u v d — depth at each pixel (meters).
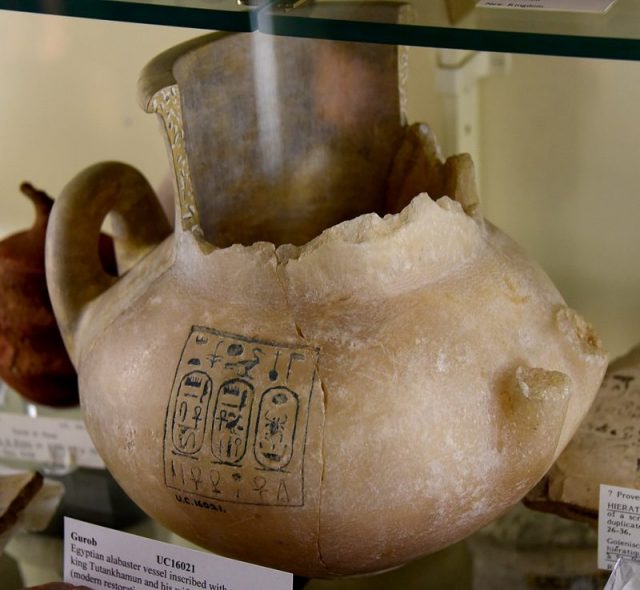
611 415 1.00
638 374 1.04
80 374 0.88
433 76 1.20
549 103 1.17
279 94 0.94
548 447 0.77
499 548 0.98
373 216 0.76
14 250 1.11
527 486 0.80
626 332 1.22
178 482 0.77
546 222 1.23
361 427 0.73
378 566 0.81
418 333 0.76
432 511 0.76
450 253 0.80
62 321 0.94
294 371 0.74
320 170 0.98
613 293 1.22
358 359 0.74
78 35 1.29
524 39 0.71
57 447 1.12
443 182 0.90
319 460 0.73
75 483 1.09
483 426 0.76
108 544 0.82
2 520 1.03
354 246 0.75
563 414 0.76
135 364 0.80
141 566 0.81
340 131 0.97
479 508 0.78
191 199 0.82
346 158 0.98
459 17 0.74
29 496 1.06
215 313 0.78
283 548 0.78
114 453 0.81
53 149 1.38
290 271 0.75
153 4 0.77
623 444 0.97
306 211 0.99
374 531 0.76
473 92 1.19
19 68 1.34
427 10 0.75
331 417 0.73
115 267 1.13
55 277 0.94
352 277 0.76
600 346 0.85
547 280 0.89
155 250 0.92
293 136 0.96
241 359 0.75
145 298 0.83
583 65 1.14
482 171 1.23
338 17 0.74
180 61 0.83
